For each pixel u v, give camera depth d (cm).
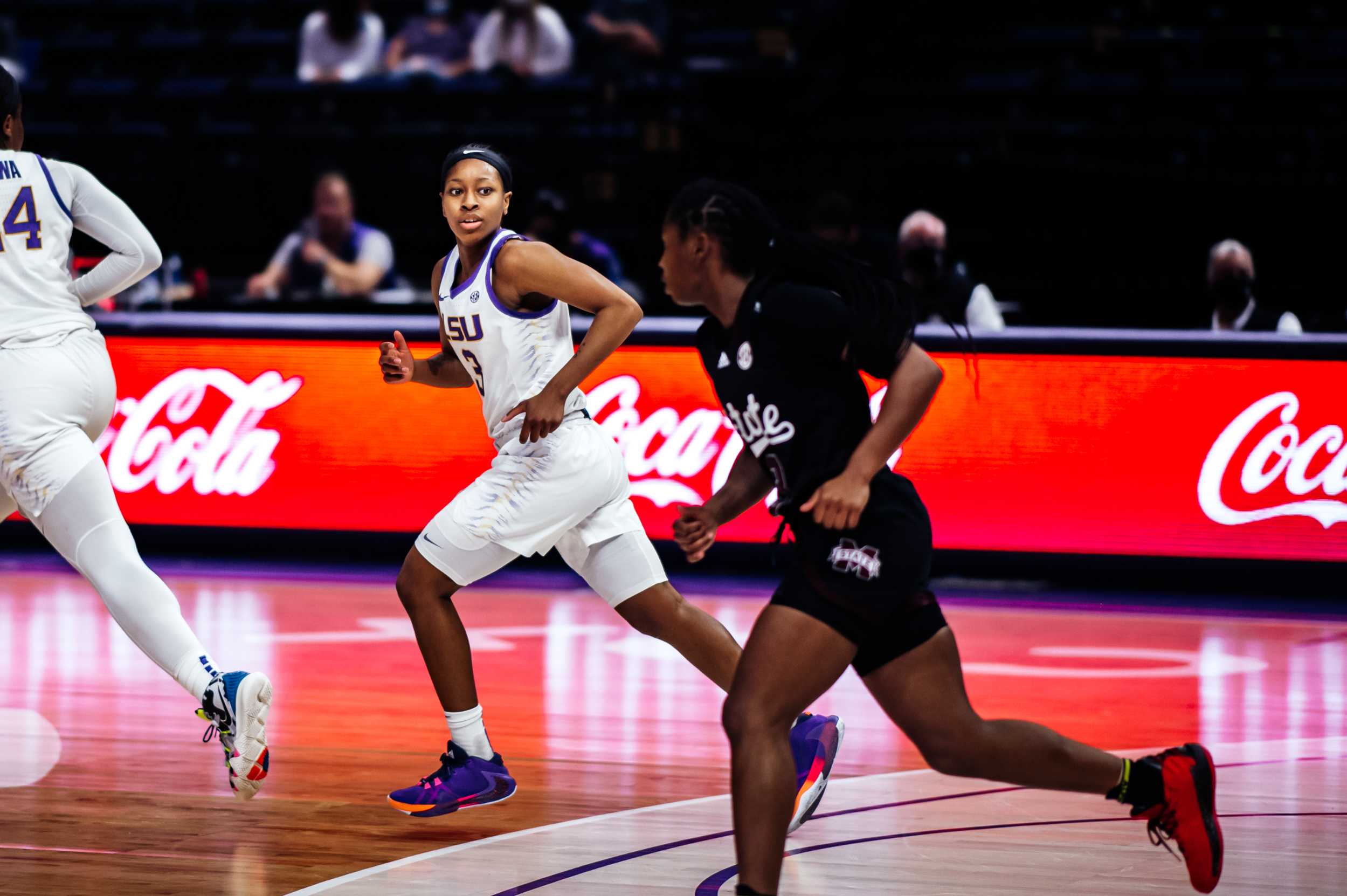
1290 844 1298
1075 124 3938
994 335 2598
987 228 3628
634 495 2675
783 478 1025
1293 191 3578
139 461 2838
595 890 1177
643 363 2656
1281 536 2514
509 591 2591
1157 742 1650
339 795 1445
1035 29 4309
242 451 2802
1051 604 2491
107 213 1443
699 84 4050
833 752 1327
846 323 984
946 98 4044
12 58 4538
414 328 2736
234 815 1377
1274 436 2511
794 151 3712
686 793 1456
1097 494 2569
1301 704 1834
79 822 1352
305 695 1847
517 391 1370
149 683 1897
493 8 4581
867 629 1004
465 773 1355
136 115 4338
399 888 1180
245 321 2788
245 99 4253
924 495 2625
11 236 1386
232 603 2436
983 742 1041
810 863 1244
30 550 2947
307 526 2778
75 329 1407
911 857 1262
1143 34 4272
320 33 4322
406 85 4141
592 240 3025
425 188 3791
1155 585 2614
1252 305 2948
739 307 1017
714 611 2370
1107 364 2559
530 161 3828
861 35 4275
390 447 2752
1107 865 1244
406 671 1978
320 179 3253
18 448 1357
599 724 1719
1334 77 4038
